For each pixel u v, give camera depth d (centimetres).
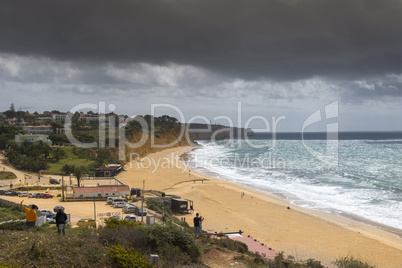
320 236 4178
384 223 4731
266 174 10012
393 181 8225
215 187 7825
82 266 1141
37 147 10875
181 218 4909
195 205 6000
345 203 5950
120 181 8156
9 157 10031
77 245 1286
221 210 5603
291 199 6431
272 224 4738
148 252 1438
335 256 3469
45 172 8856
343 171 10294
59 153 10762
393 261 3366
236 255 1686
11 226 1994
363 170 10488
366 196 6481
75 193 5738
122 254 1222
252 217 5131
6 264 1019
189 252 1552
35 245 1166
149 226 1636
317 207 5728
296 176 9431
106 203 5484
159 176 9631
